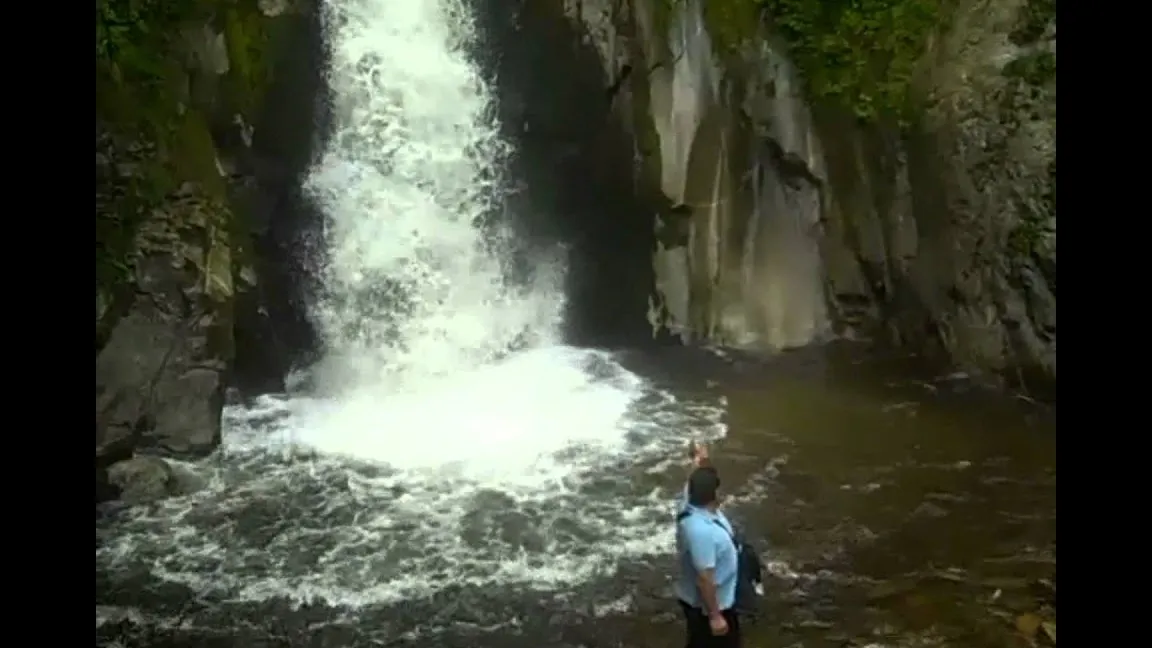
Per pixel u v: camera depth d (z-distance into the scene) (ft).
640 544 30.53
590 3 47.03
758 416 40.11
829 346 47.75
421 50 47.16
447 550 30.25
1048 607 26.40
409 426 39.50
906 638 25.32
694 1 47.52
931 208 44.39
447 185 47.50
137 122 36.65
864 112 46.16
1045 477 34.30
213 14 41.37
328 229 45.06
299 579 28.68
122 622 26.61
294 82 43.91
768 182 48.39
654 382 44.19
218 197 38.88
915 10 45.85
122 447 33.83
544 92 48.01
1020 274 40.65
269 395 42.55
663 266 49.26
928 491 33.55
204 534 31.04
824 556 29.60
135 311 34.83
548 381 44.50
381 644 25.70
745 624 26.08
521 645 25.57
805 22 47.24
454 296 47.50
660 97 47.70
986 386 42.14
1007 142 41.50
